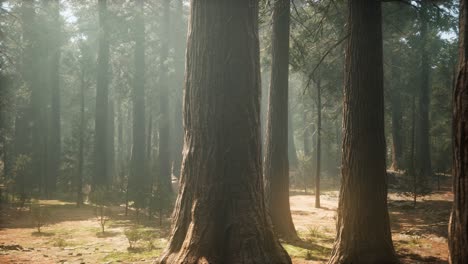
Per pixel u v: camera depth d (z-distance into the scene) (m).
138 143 24.20
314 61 19.33
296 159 39.28
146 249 9.33
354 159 7.71
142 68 25.00
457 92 3.03
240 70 6.07
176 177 32.81
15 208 17.83
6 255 8.61
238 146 5.96
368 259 7.32
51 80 30.94
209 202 5.79
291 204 21.17
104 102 24.45
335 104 25.06
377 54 7.89
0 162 36.94
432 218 15.77
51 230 12.65
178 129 33.06
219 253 5.58
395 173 25.25
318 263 8.20
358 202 7.57
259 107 6.30
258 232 5.71
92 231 12.44
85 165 28.02
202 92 6.05
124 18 24.86
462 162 2.96
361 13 7.91
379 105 7.81
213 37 6.06
